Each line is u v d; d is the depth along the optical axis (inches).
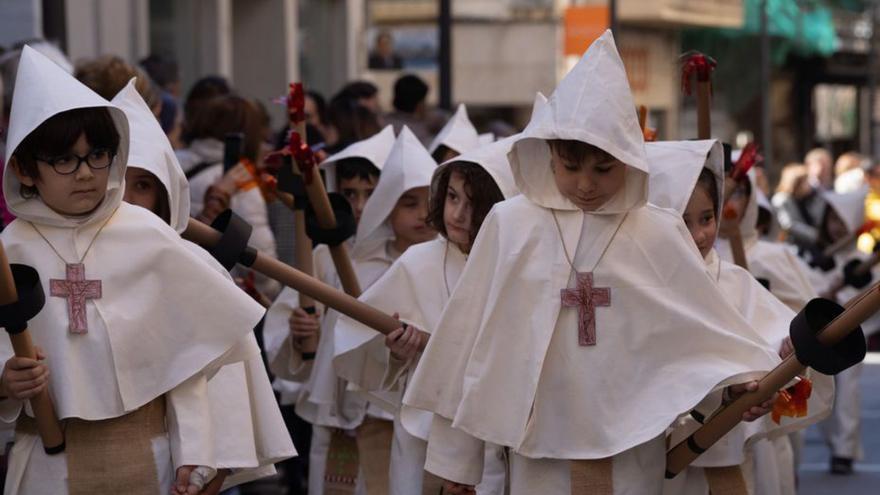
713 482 261.7
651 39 1338.6
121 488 217.0
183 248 222.7
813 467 506.3
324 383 315.9
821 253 517.3
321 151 341.7
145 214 223.5
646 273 230.2
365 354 286.2
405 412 279.1
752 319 269.3
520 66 1211.2
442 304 279.4
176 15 778.8
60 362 213.9
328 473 324.5
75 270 216.7
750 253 349.1
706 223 267.1
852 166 733.9
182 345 220.4
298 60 945.5
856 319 210.1
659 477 233.8
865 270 440.1
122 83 322.0
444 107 716.7
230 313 222.4
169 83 464.4
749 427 267.3
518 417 230.1
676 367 228.2
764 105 1393.9
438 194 277.6
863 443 548.1
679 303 230.2
